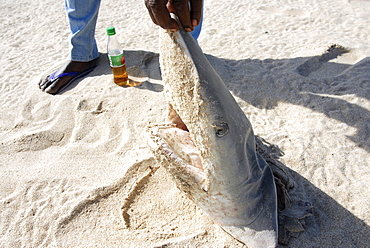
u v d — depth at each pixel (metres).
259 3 5.98
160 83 3.64
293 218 1.97
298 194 2.22
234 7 5.89
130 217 2.17
